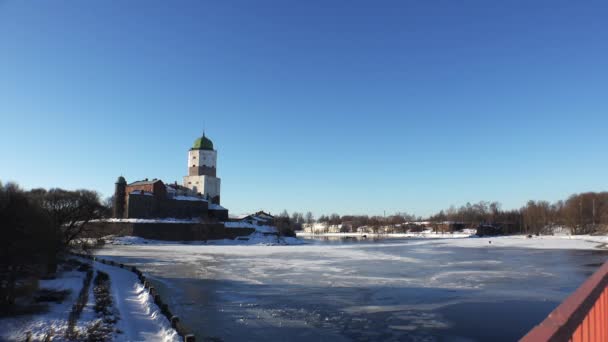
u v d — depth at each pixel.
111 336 21.25
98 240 66.00
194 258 76.81
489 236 193.25
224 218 161.12
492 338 23.83
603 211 167.50
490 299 34.59
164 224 135.00
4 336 20.91
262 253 91.06
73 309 27.14
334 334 24.72
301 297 36.06
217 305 32.72
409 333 24.91
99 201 64.88
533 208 195.62
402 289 39.88
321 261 70.38
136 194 139.50
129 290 35.97
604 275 6.73
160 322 24.30
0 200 27.02
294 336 24.27
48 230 30.62
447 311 30.34
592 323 5.86
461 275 50.09
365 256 81.94
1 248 26.25
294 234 179.62
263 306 32.34
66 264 50.53
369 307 31.84
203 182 167.50
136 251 95.81
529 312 29.86
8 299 26.83
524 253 87.81
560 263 64.56
